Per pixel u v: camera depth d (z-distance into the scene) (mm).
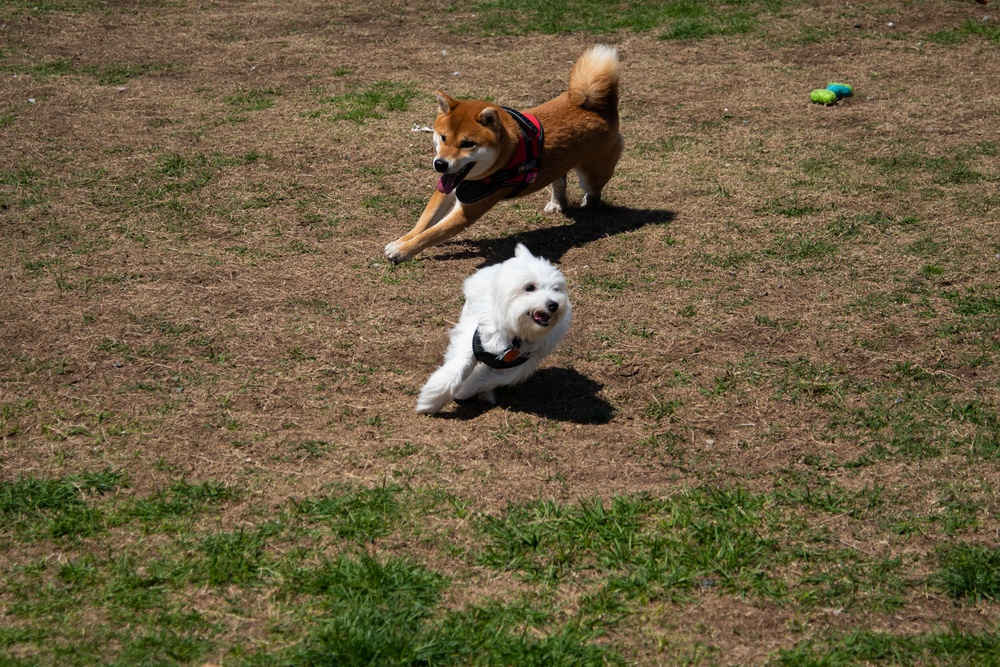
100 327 5344
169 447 4371
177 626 3365
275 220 6727
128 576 3576
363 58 10664
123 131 8344
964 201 6953
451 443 4438
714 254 6297
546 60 10516
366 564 3605
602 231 6715
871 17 11734
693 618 3467
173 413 4625
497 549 3779
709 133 8461
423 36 11516
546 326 4270
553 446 4438
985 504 4016
